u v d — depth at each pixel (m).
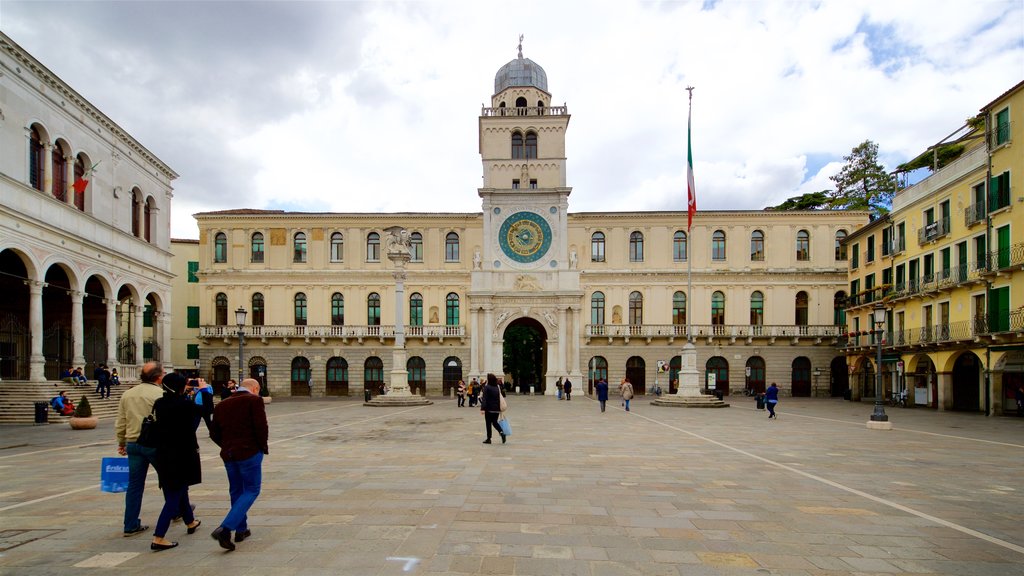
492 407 17.75
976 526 8.88
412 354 54.66
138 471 8.12
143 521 8.88
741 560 7.29
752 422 26.16
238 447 7.66
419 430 21.86
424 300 55.41
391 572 6.79
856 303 50.59
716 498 10.48
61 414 26.33
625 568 6.98
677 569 6.96
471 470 13.10
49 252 30.33
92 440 19.70
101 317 40.94
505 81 57.78
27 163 29.08
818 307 54.62
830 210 54.78
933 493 11.11
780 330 53.88
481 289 53.62
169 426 7.68
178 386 7.88
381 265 55.66
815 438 19.86
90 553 7.44
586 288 55.28
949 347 35.75
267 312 55.12
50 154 31.02
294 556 7.31
